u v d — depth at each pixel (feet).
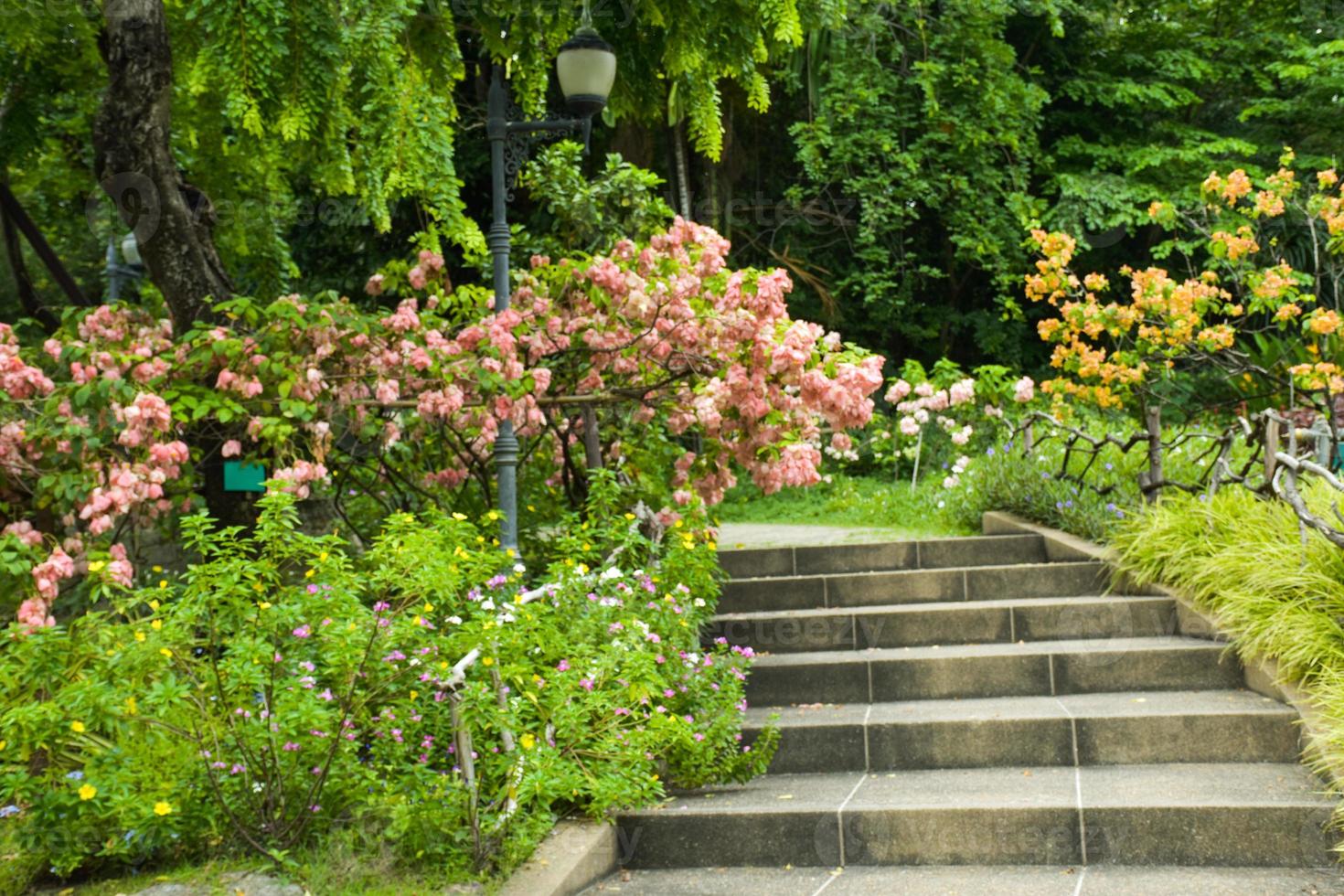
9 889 11.84
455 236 20.35
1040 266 34.22
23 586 15.83
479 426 20.58
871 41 48.70
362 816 12.92
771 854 14.62
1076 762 16.62
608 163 31.45
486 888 11.86
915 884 13.52
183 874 11.87
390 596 14.92
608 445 25.13
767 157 54.34
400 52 18.52
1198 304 32.83
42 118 30.55
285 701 12.28
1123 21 57.77
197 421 19.79
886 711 18.31
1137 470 26.81
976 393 38.29
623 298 21.09
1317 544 18.57
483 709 12.75
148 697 11.73
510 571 19.90
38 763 12.66
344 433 22.67
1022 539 25.34
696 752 15.70
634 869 14.71
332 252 46.37
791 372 19.74
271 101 16.63
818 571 25.99
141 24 19.53
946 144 51.24
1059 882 13.34
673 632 16.74
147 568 23.43
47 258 30.60
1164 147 53.52
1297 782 14.82
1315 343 34.01
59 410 17.21
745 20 19.11
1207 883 13.02
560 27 19.52
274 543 13.28
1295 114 54.75
